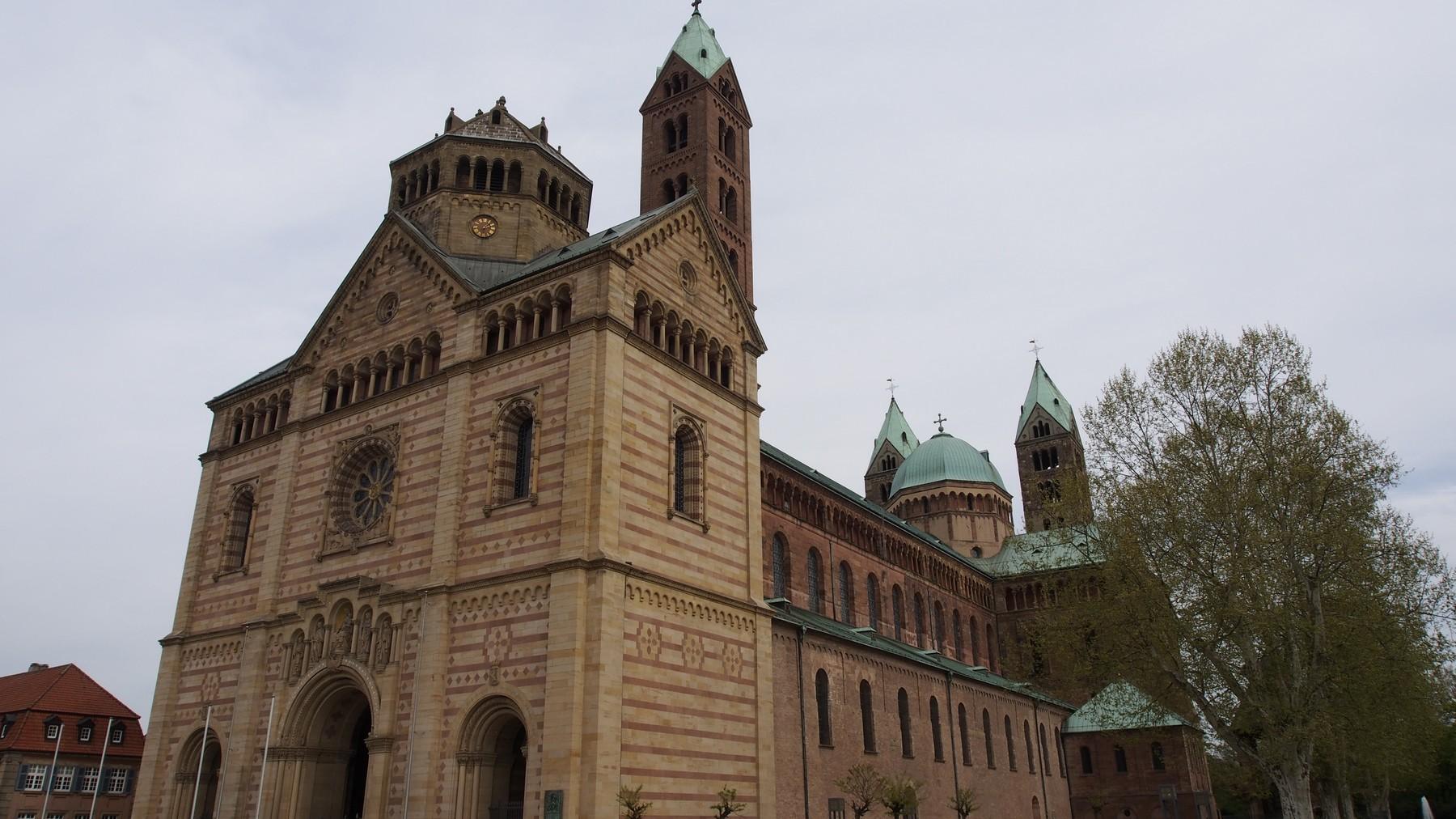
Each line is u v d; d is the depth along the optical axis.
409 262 55.34
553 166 64.19
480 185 61.81
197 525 60.62
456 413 48.84
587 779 38.94
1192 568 48.50
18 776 79.94
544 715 40.38
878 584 88.56
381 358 54.59
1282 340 50.75
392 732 44.72
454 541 46.50
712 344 54.28
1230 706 50.22
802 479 79.00
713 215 85.00
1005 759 84.44
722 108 90.88
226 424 62.69
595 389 44.84
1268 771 46.56
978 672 86.50
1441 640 49.91
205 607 57.91
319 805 48.81
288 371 58.69
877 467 148.12
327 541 52.31
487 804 42.00
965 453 130.50
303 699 49.16
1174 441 50.94
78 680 88.00
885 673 68.94
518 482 46.81
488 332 50.53
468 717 42.72
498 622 43.56
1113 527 50.97
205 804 53.69
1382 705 48.72
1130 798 91.81
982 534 125.44
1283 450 48.16
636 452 45.94
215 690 54.62
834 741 59.44
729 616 49.34
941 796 71.94
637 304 48.97
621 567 42.47
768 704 50.38
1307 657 47.12
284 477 55.97
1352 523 47.72
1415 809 104.38
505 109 66.00
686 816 43.22
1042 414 135.75
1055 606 56.53
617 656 41.38
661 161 89.06
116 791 85.75
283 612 52.62
